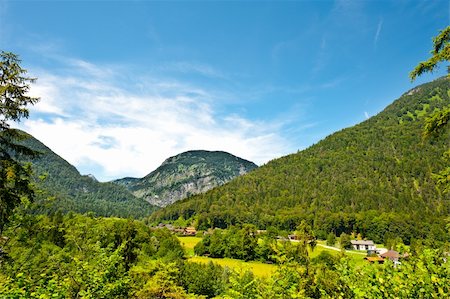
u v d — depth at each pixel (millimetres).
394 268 5797
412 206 138500
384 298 5426
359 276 6027
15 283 7535
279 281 7375
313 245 25578
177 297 17172
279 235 111062
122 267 10492
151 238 74250
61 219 38312
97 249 11078
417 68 10578
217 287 47750
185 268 50469
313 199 170875
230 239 88250
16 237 14023
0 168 12945
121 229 31625
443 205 135375
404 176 169625
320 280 8914
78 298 8773
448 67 10398
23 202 14156
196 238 123500
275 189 189625
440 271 5398
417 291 5250
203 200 192125
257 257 81875
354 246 104750
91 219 26844
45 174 15617
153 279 17219
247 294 7641
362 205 148375
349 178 185250
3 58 13453
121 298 9984
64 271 9602
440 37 10469
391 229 114188
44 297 6914
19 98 13383
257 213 157875
